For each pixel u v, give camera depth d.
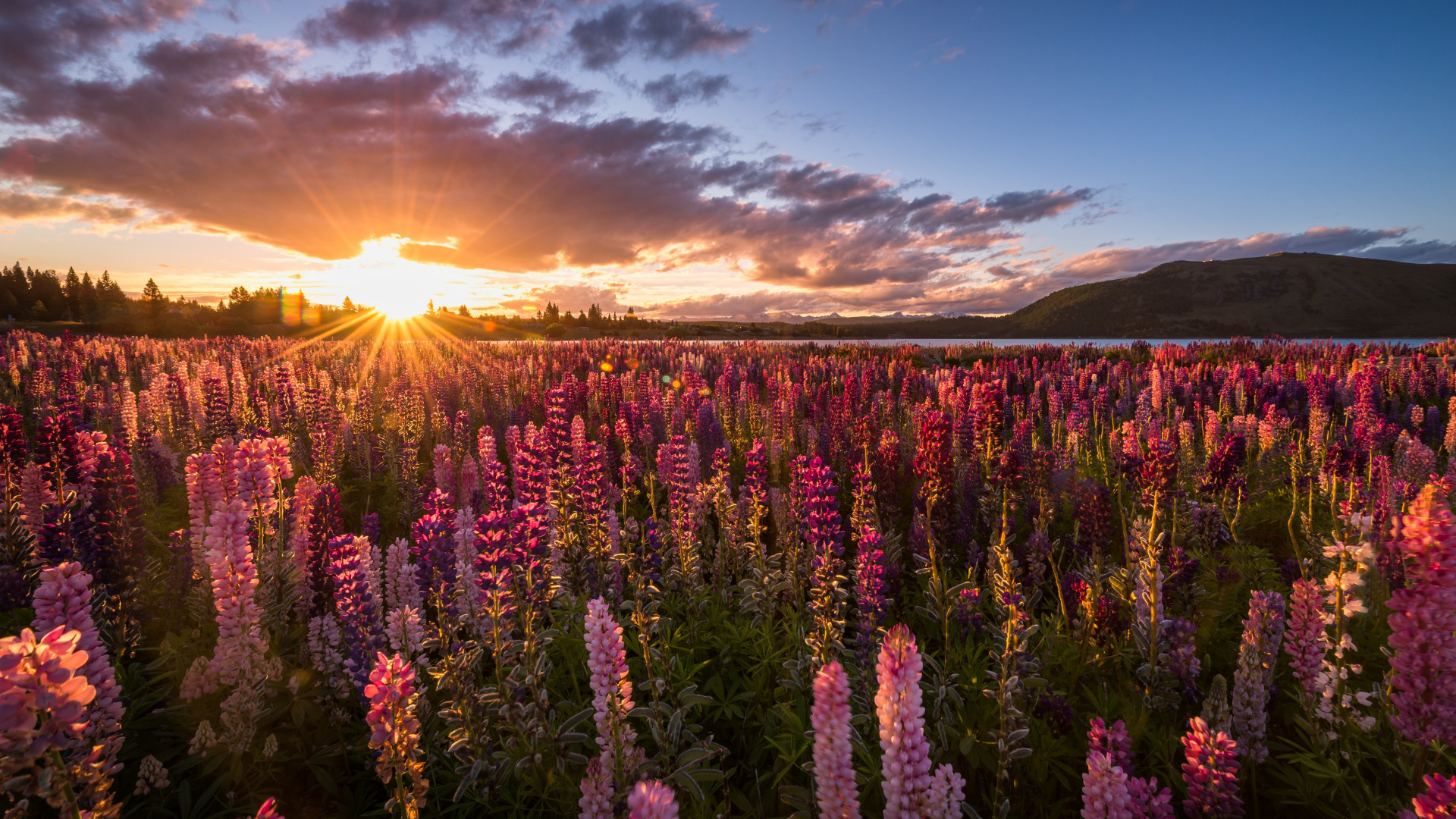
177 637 5.17
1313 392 11.98
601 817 3.13
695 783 3.59
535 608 4.79
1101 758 2.74
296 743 4.25
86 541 5.06
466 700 4.00
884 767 2.54
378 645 4.31
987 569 6.20
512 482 9.32
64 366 18.86
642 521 8.64
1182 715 4.38
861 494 6.45
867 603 4.43
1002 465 6.40
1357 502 6.21
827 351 37.22
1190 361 26.80
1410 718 3.10
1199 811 3.25
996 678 4.23
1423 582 3.03
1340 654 3.81
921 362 32.66
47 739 2.30
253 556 4.64
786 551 6.25
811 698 4.63
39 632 2.93
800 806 3.54
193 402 13.07
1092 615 4.95
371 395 18.05
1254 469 10.12
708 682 5.06
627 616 5.76
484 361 26.30
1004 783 3.90
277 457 6.17
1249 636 3.89
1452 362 19.05
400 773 3.10
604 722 3.34
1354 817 3.54
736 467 11.49
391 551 5.18
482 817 3.98
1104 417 14.04
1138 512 7.20
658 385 21.41
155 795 3.80
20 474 5.55
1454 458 8.58
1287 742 4.08
